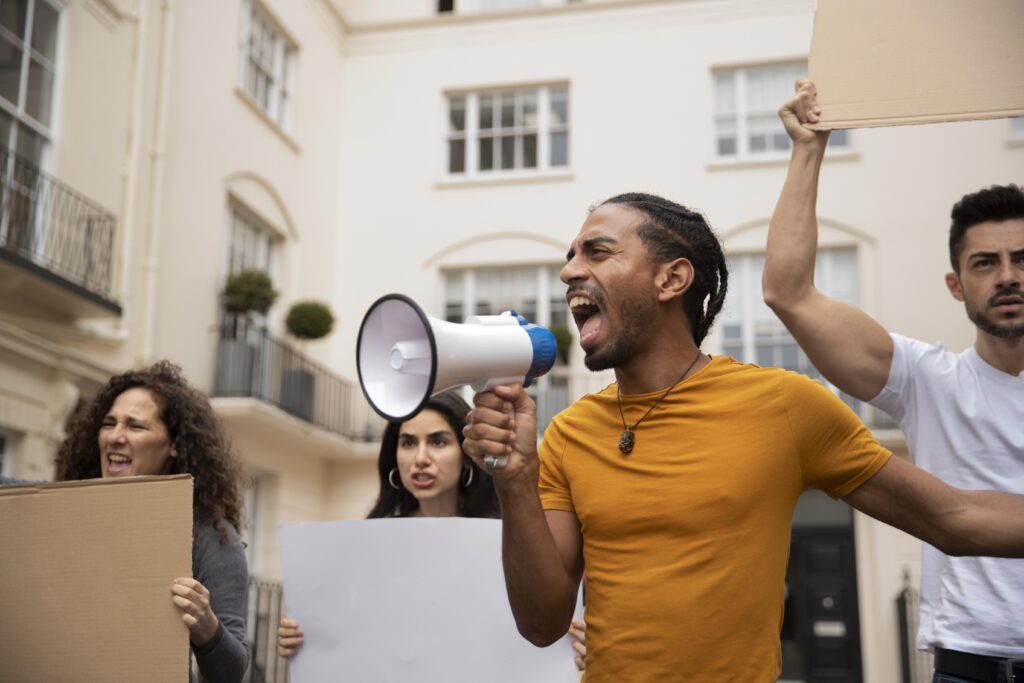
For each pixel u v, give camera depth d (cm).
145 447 264
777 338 1159
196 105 1017
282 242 1185
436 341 145
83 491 205
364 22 1343
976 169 1134
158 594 198
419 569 243
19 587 203
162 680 195
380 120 1315
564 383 1184
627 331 173
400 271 1266
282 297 1171
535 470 163
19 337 738
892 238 1139
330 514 1227
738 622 159
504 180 1259
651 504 165
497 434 158
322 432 1130
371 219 1290
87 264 833
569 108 1266
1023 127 1130
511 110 1295
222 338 1027
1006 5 186
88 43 864
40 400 779
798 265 207
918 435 229
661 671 158
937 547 169
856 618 1108
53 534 204
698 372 175
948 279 241
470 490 321
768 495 164
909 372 227
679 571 161
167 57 960
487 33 1302
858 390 228
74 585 201
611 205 183
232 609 249
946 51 188
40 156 813
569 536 178
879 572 1095
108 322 860
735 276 1184
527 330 161
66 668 198
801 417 167
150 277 911
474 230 1257
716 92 1237
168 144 970
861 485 169
